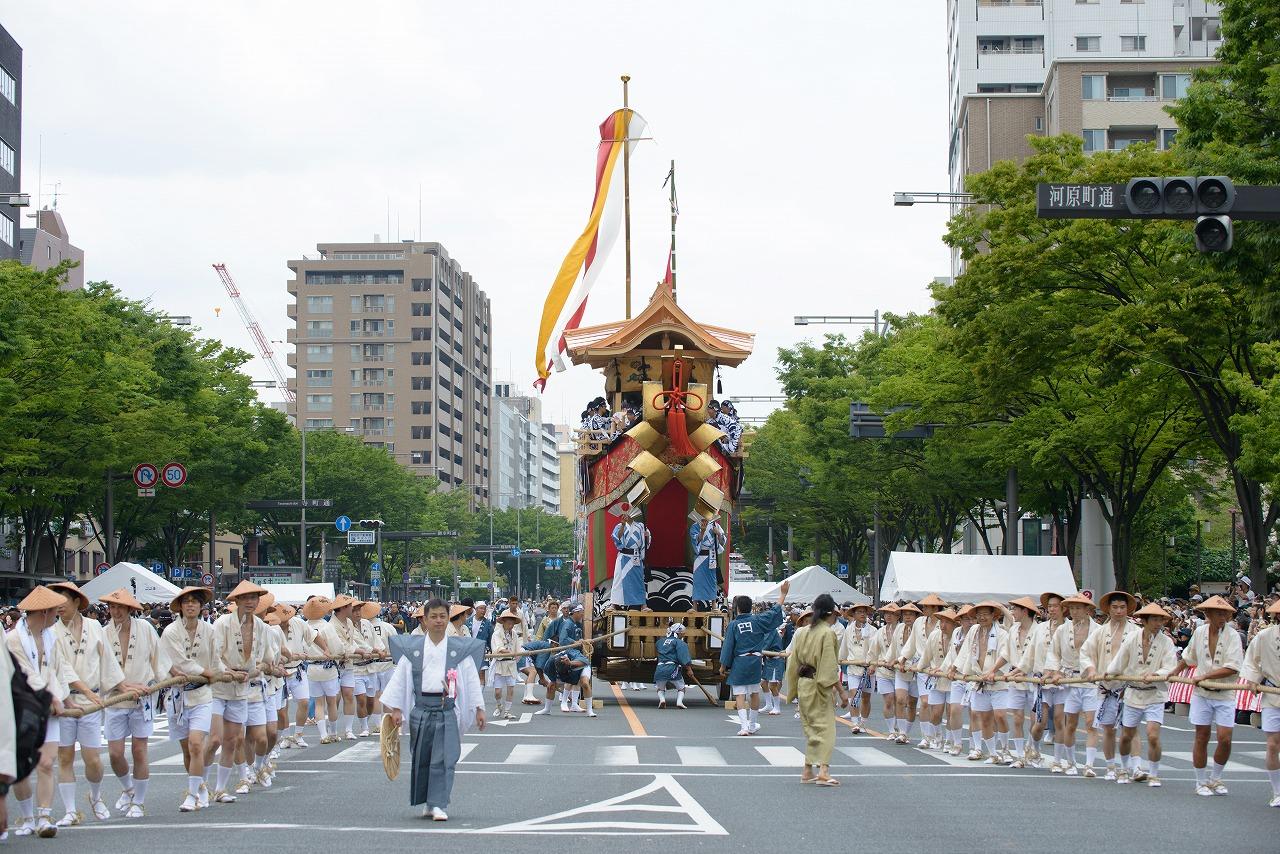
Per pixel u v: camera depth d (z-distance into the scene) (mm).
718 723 24656
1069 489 41906
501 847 10938
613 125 35906
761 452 62031
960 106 91500
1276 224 20984
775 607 22359
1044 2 93375
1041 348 30859
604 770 16891
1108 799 14461
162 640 13406
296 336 164875
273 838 11406
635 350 29125
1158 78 78188
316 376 164375
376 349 163875
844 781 15953
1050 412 34531
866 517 58375
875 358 52188
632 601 28422
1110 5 93312
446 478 170375
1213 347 28000
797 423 59750
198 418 50906
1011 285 30719
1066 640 17047
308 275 165375
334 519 86500
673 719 25578
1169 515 57406
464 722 12797
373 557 97688
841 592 44562
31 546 46406
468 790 14828
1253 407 28047
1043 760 18312
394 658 12742
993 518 67125
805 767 15648
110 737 13047
